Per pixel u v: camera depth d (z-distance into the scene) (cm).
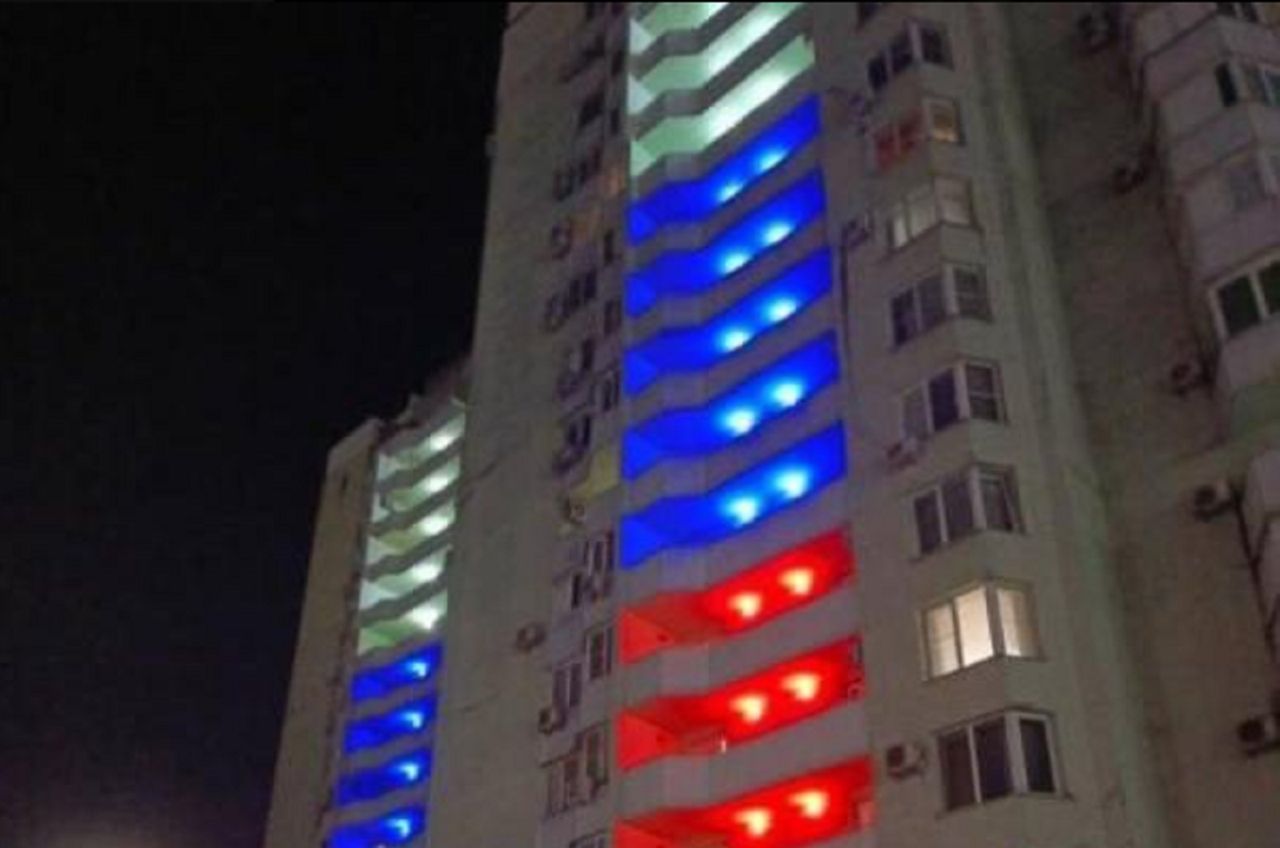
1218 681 2286
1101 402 2795
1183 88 2859
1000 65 3494
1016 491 2553
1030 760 2183
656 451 3441
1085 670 2295
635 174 4062
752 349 3325
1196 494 2475
